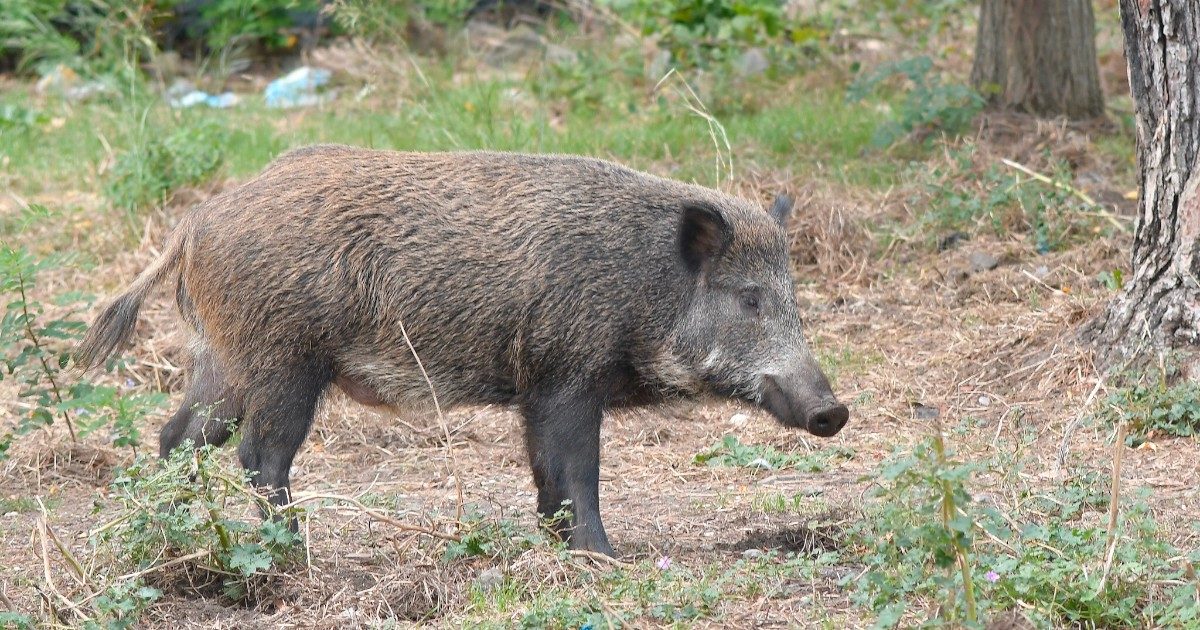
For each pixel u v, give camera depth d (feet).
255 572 29.63
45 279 55.26
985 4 64.90
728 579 28.73
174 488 29.78
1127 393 39.19
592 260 31.99
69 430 42.29
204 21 93.91
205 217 32.94
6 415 43.98
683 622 26.73
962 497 23.86
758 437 42.09
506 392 33.14
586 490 32.19
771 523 33.81
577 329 31.83
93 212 61.57
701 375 32.65
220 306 32.53
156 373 47.47
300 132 71.10
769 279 32.68
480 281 32.01
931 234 54.95
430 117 66.85
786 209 34.58
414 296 32.22
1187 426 37.93
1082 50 64.13
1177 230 39.60
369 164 33.19
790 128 66.74
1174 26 38.17
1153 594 26.50
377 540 32.45
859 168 61.31
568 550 30.96
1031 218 54.65
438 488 39.04
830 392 32.19
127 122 70.03
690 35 75.87
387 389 33.35
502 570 30.01
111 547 30.45
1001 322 48.29
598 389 32.42
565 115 73.15
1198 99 38.37
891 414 42.63
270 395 32.48
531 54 88.69
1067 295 48.65
